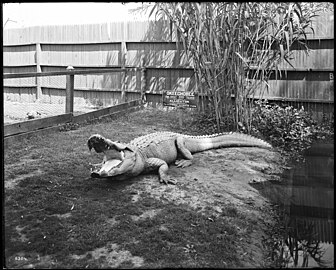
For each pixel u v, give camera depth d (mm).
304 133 6156
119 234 2910
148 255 2650
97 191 3717
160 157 4488
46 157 4727
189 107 6684
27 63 10641
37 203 3354
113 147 3807
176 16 6156
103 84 9430
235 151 5438
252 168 4691
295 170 4762
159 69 8633
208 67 6070
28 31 10359
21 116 8031
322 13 6582
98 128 6551
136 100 8555
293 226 3365
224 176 4359
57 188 3729
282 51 5562
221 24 5664
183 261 2605
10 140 5266
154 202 3512
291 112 6656
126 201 3516
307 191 4090
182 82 8383
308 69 6859
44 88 10430
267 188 4148
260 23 5680
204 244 2865
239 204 3646
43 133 5875
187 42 6352
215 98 6172
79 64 9719
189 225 3125
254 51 5965
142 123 7109
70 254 2637
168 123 7078
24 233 2869
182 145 4875
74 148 5168
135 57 8883
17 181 3857
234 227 3166
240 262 2701
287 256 2887
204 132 6391
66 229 2943
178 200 3621
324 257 2875
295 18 5883
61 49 9953
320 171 4703
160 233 2955
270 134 6199
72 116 6570
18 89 10969
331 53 6688
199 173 4434
